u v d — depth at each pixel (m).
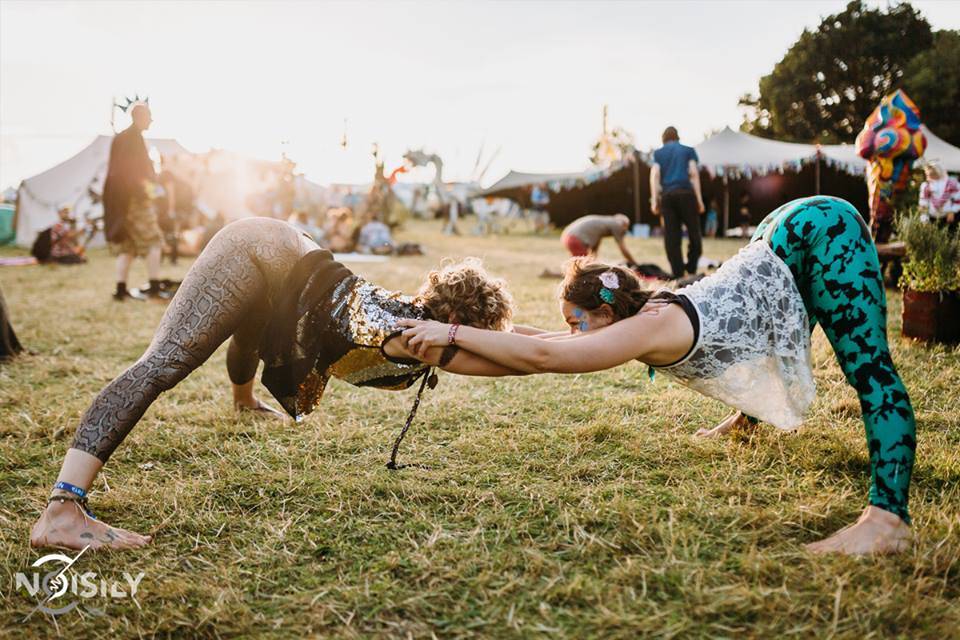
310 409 2.72
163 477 3.01
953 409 3.49
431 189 38.69
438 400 4.02
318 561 2.29
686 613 1.92
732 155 22.08
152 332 6.37
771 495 2.63
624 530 2.36
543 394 4.11
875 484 2.28
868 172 9.23
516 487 2.77
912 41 30.38
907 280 5.01
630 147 35.97
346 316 2.51
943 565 2.06
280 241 2.77
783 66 32.16
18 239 18.95
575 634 1.86
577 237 9.55
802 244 2.53
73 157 19.47
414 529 2.46
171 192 14.03
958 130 25.72
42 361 5.21
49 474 3.06
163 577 2.20
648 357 2.40
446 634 1.90
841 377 4.08
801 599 1.95
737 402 2.56
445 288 2.44
